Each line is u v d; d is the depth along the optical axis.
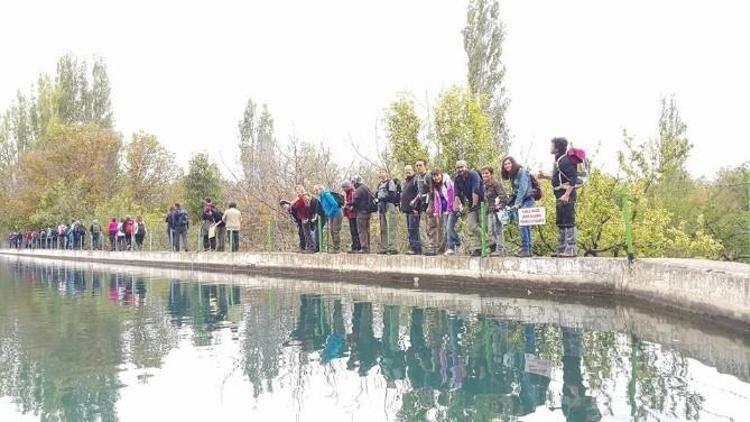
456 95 15.28
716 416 3.82
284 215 22.89
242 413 4.05
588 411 3.97
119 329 7.60
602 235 12.49
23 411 4.16
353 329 7.36
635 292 8.80
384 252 14.27
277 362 5.60
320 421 3.86
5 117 56.81
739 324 6.33
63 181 42.94
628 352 5.68
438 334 6.86
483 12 22.61
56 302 10.96
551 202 12.79
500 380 4.81
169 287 13.84
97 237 31.42
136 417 4.00
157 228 27.72
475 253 11.84
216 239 21.55
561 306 8.98
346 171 23.08
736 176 14.90
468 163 15.02
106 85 52.56
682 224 12.66
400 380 4.89
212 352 6.08
